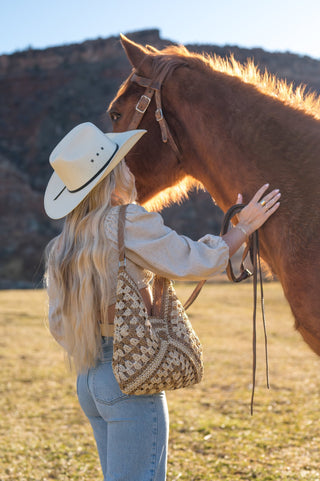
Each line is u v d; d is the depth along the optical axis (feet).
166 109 7.72
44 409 20.97
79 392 7.01
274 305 62.23
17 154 263.29
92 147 6.69
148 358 6.12
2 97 293.64
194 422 18.22
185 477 12.84
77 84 291.38
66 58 304.71
